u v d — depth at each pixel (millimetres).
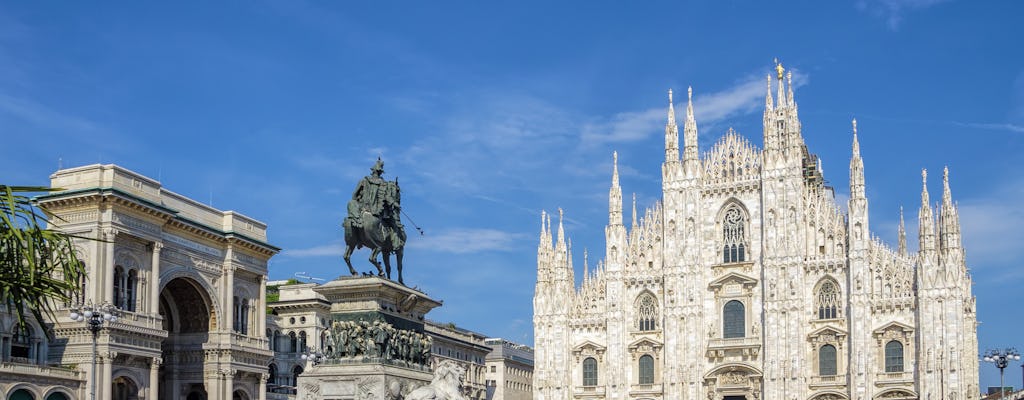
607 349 124000
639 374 122938
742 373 118250
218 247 108375
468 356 176500
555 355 125500
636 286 124625
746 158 122312
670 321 120875
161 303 107812
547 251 128250
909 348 111438
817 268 116625
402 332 31906
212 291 106500
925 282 110562
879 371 112250
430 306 34062
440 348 164000
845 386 113375
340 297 31344
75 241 92188
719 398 118750
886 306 112938
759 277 119375
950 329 109125
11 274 23281
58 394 87688
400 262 33125
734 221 122062
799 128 120000
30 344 90562
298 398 30562
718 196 122750
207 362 106062
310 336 134125
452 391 28984
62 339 90562
